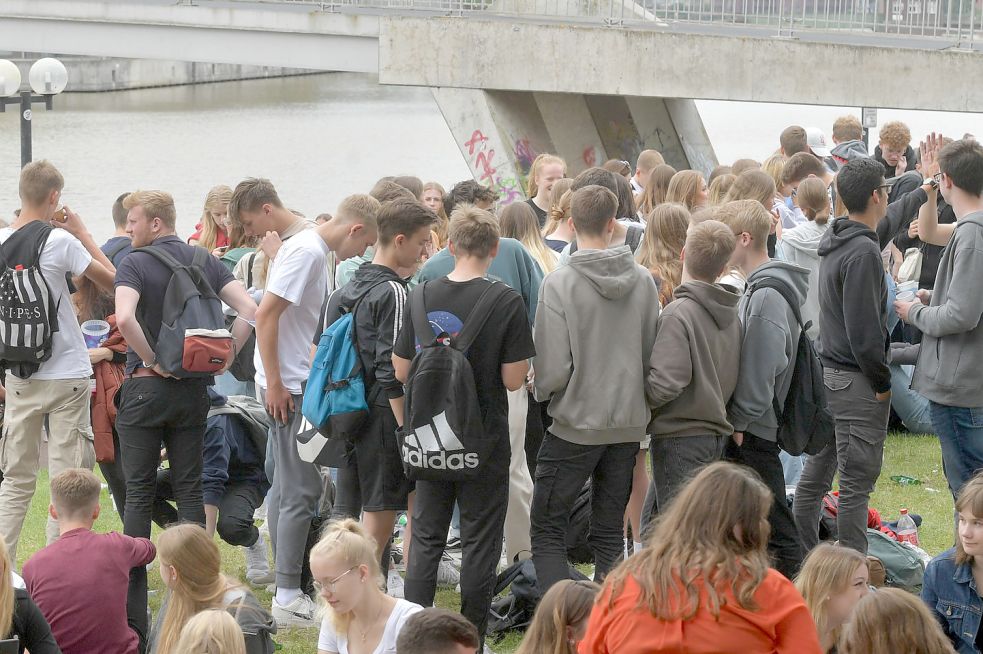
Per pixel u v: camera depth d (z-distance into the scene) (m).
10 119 90.69
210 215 17.09
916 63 34.06
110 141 79.75
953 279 11.20
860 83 34.34
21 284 11.94
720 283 10.55
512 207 13.20
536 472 10.91
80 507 9.98
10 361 12.09
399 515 14.08
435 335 9.92
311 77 143.50
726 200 14.11
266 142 81.56
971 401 11.46
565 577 10.71
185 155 74.94
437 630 7.50
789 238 14.06
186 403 11.68
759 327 10.47
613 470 10.76
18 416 12.42
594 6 38.12
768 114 69.06
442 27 36.25
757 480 6.60
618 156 39.03
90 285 13.49
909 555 12.04
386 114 101.00
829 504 12.88
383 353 10.46
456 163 73.19
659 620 6.45
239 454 13.08
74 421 12.49
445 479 9.84
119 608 9.82
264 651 9.07
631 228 13.73
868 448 11.49
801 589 8.80
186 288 11.62
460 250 10.09
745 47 34.62
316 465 11.48
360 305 10.65
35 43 49.16
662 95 35.28
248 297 12.21
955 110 34.09
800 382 10.67
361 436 10.77
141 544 10.20
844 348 11.39
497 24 35.91
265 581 12.83
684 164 39.91
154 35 46.94
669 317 10.38
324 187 64.94
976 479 9.03
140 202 11.79
